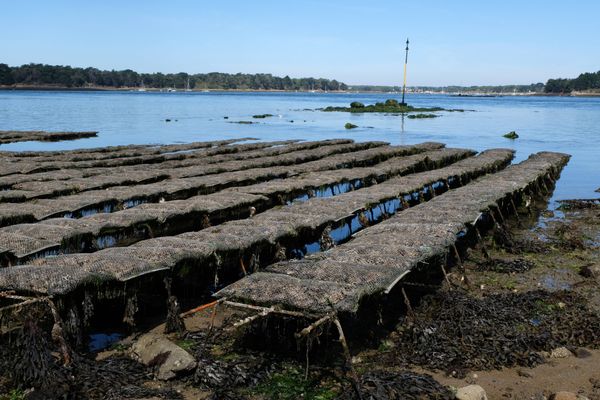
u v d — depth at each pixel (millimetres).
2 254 15750
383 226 18719
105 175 30953
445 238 17078
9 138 58594
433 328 13523
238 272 18219
